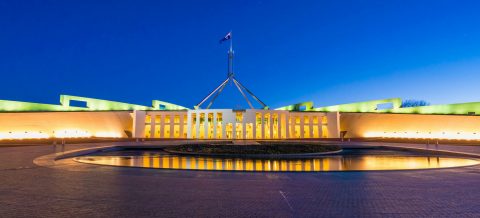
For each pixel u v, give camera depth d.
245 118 57.50
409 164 18.95
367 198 8.86
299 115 61.06
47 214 6.98
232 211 7.42
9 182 10.91
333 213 7.30
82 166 15.42
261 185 10.77
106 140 45.03
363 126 61.56
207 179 11.96
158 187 10.27
